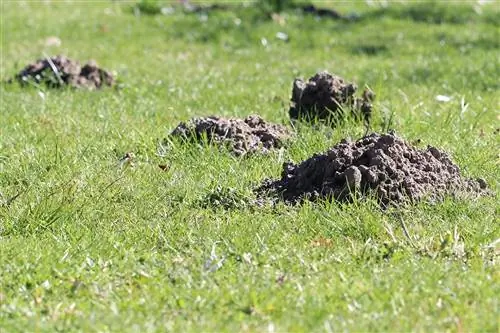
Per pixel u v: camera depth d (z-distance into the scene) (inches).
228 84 1653.5
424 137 1198.9
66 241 869.2
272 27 2330.2
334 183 962.7
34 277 776.9
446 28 2346.2
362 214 898.1
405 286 749.3
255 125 1183.6
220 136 1138.0
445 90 1603.1
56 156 1084.5
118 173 1055.0
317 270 788.0
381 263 803.4
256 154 1108.5
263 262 807.7
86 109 1403.8
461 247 830.5
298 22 2412.6
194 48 2143.2
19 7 2709.2
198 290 745.0
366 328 675.4
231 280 764.0
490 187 1023.0
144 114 1376.7
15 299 735.7
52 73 1584.6
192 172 1059.3
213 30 2316.7
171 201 978.7
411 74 1758.1
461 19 2512.3
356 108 1256.2
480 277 764.0
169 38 2261.3
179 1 2797.7
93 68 1604.3
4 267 794.8
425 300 725.3
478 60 1905.8
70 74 1583.4
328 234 880.9
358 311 705.6
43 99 1428.4
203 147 1118.4
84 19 2502.5
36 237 882.8
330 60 1975.9
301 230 888.3
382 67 1838.1
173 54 2063.2
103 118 1327.5
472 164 1077.8
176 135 1157.1
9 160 1114.7
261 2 2642.7
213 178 1027.3
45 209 922.7
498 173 1064.2
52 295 751.1
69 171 1060.5
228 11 2608.3
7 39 2225.6
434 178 976.3
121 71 1784.0
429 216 914.1
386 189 941.8
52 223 909.8
